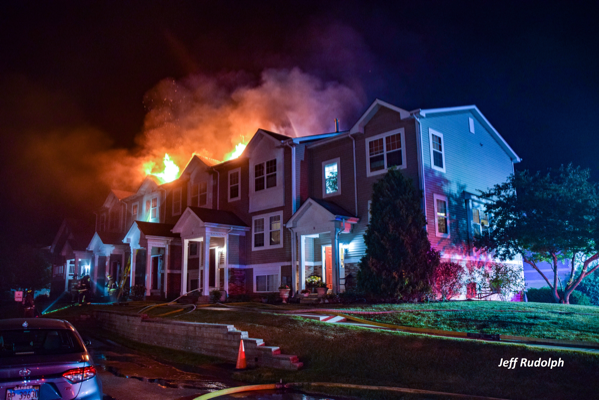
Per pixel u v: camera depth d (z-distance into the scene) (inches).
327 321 517.7
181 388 377.7
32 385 236.8
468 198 847.1
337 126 1008.9
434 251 695.7
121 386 385.7
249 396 340.2
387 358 381.7
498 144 1013.2
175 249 1156.5
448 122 849.5
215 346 517.3
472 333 421.1
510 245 821.9
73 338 278.7
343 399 330.3
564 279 998.4
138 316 692.7
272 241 948.0
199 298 895.1
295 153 926.4
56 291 1606.8
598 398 272.2
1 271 1496.1
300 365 418.3
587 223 726.5
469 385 319.0
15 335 276.5
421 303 624.4
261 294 934.4
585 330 418.9
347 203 852.0
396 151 791.1
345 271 828.6
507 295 863.7
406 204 692.1
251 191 1011.3
